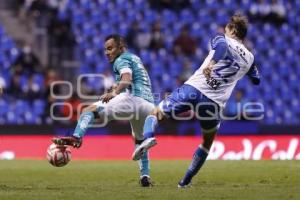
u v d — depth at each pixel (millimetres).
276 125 57281
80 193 27062
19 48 80562
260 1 89312
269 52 84812
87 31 83625
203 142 29984
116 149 56031
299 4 90312
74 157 55719
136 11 86938
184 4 88438
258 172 36688
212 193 26938
